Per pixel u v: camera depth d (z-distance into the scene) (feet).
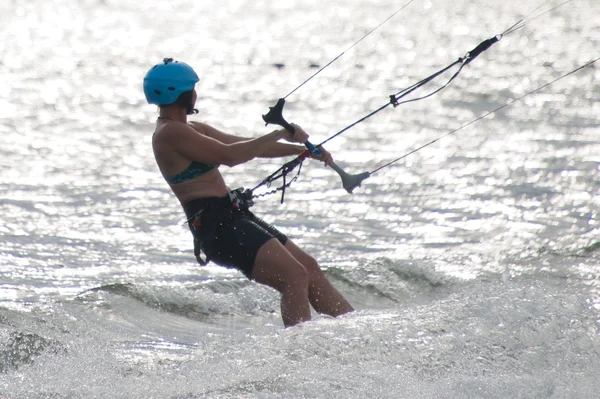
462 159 185.26
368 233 125.49
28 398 53.98
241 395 53.57
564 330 65.51
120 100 280.10
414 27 597.52
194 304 87.35
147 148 193.47
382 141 210.18
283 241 73.10
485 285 74.28
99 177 158.20
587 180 162.81
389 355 60.59
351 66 400.26
